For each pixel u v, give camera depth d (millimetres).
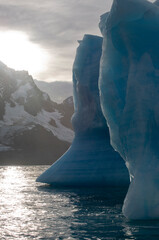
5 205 22234
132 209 15672
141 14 17703
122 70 18750
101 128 35188
